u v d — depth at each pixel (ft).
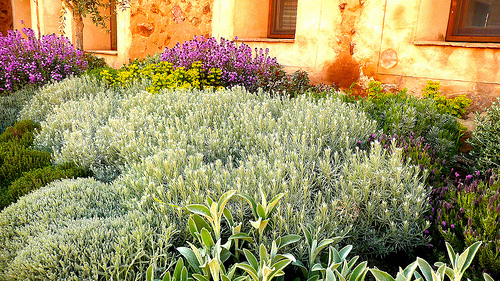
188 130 12.84
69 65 24.62
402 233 7.90
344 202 8.00
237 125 12.31
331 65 20.24
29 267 6.57
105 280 6.69
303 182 8.75
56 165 12.71
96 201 8.93
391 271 8.08
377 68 18.39
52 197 9.09
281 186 8.48
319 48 20.62
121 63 33.86
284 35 26.13
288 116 13.04
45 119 17.56
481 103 15.29
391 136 11.84
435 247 8.19
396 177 8.75
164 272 6.60
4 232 8.00
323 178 9.43
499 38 16.28
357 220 8.30
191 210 6.76
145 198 8.23
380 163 9.32
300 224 7.11
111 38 41.88
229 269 6.65
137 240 6.96
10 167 12.12
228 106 14.48
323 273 6.25
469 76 15.51
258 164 9.12
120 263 6.64
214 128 13.10
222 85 20.44
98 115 15.25
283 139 11.37
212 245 6.54
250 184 8.46
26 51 23.82
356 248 8.07
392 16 17.48
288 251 7.30
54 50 24.67
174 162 9.24
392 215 8.25
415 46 16.89
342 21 19.44
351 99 16.02
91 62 31.53
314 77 21.08
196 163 9.66
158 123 13.26
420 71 16.89
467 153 14.39
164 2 29.35
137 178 9.62
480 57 15.12
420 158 10.41
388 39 17.79
